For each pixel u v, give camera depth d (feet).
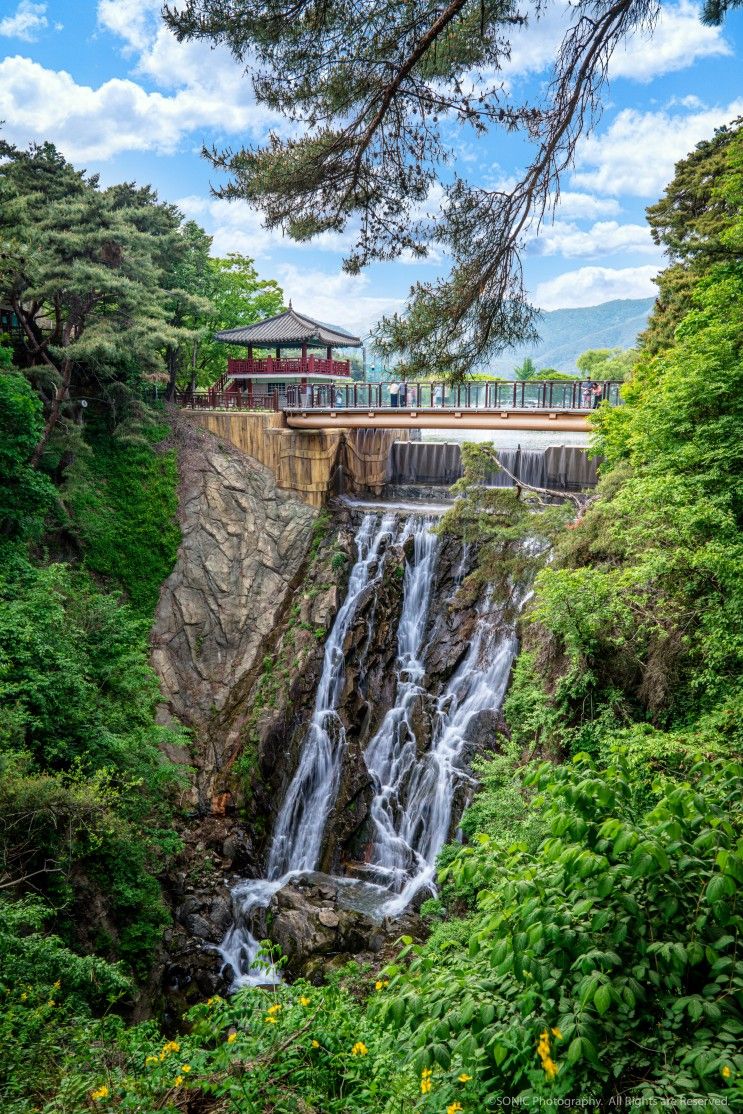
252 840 91.25
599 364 249.34
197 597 112.78
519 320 35.29
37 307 114.52
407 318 37.24
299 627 107.86
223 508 119.44
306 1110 20.25
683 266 98.17
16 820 51.29
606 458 83.20
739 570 46.47
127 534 111.96
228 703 105.40
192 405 143.64
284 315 162.91
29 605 69.00
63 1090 22.79
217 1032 23.36
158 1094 22.17
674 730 52.85
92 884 61.36
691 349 58.80
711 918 16.11
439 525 104.53
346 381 167.43
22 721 58.44
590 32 27.35
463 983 16.14
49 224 102.32
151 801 77.82
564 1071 14.06
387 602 107.65
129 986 40.91
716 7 30.60
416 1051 15.31
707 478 52.49
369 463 137.59
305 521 120.98
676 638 55.67
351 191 34.88
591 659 60.70
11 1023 28.84
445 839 83.76
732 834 16.72
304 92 33.06
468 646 97.19
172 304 127.75
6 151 111.86
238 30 29.94
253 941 75.20
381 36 30.63
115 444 116.57
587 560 70.33
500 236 33.94
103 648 77.82
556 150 29.84
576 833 16.93
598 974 14.53
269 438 123.75
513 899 16.52
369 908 78.59
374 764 95.04
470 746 88.17
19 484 80.89
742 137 59.88
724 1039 14.15
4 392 78.43
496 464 103.71
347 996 25.71
